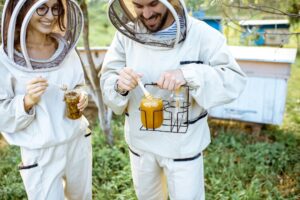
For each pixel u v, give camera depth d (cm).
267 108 421
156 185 231
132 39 181
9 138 192
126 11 176
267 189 318
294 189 325
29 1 162
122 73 179
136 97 199
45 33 177
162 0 156
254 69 412
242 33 346
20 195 311
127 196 306
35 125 189
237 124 479
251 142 429
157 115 174
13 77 179
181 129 197
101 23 952
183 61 184
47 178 198
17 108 176
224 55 187
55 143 189
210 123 480
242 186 323
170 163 207
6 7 162
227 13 337
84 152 216
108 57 206
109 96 195
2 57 175
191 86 181
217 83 182
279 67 398
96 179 339
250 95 425
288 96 567
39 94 171
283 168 360
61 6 179
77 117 189
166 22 177
